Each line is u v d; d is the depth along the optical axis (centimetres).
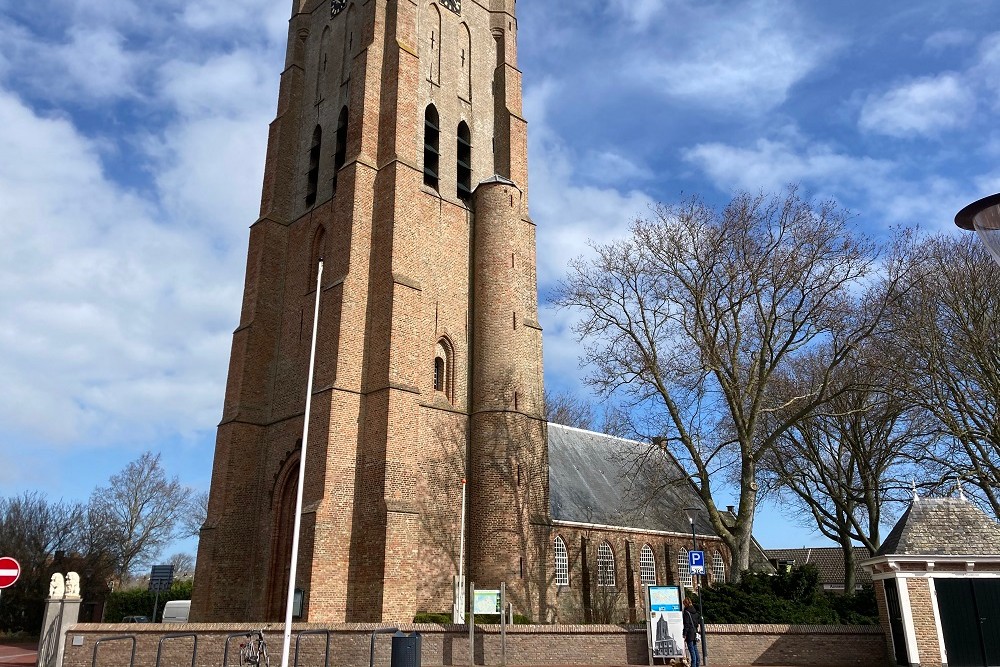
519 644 2397
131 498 7050
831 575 7306
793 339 3080
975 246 3253
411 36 3772
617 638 2431
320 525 2781
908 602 2109
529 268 3759
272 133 4112
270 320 3666
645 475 4372
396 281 3133
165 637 2095
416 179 3444
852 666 2292
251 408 3459
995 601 2105
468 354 3481
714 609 2603
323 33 4234
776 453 3900
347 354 3067
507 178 3966
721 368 3116
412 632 2114
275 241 3822
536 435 3400
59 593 2475
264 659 2186
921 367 3281
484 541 3122
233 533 3250
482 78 4162
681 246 3231
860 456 3791
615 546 4181
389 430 2900
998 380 3127
